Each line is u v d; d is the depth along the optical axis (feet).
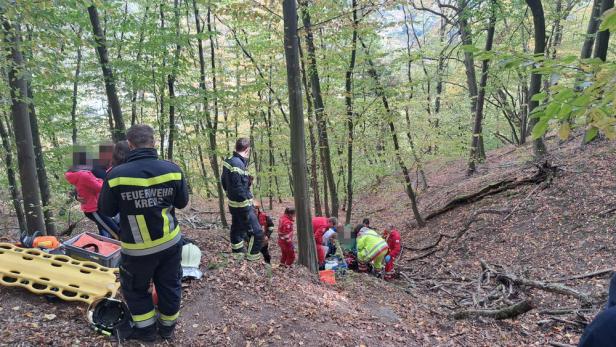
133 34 32.42
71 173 17.08
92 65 29.32
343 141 39.65
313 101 33.58
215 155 38.55
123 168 10.97
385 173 43.62
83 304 13.08
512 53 8.68
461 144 48.11
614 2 34.96
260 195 58.59
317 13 28.19
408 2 26.03
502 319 18.37
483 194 38.45
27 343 10.87
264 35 40.29
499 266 25.84
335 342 13.64
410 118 42.50
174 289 11.97
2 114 28.30
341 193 54.54
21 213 30.83
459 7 38.19
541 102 8.39
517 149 53.26
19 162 21.72
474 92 52.95
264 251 24.11
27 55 21.66
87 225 34.27
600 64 7.55
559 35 50.06
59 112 33.12
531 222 29.55
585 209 27.61
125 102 39.40
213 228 36.04
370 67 35.50
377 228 49.03
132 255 11.03
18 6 15.49
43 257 13.96
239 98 37.78
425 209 47.55
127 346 11.57
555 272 23.16
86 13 29.55
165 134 36.78
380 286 22.74
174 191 11.53
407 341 15.08
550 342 16.28
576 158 34.91
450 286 25.44
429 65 52.85
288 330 13.82
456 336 16.79
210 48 45.21
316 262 20.54
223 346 12.60
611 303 5.76
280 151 62.75
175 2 35.22
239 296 15.23
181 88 33.76
